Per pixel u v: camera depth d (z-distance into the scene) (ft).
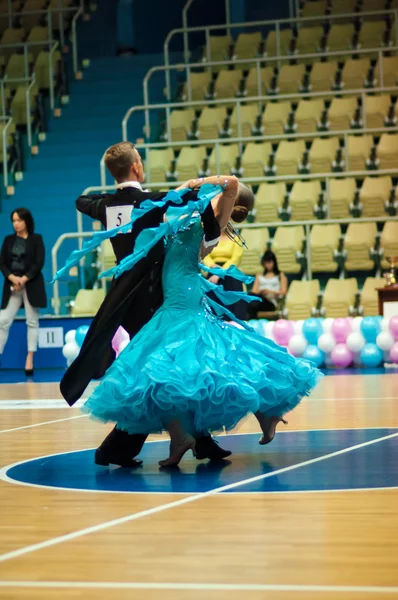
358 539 9.98
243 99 48.52
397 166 46.91
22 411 25.77
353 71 52.54
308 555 9.36
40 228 50.19
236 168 48.67
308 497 12.36
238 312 36.35
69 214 50.52
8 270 41.78
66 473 15.05
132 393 14.82
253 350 15.84
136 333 16.08
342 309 41.86
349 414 22.36
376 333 38.24
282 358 15.97
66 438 19.63
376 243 43.96
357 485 13.12
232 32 67.05
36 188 52.26
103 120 55.67
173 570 8.95
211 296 34.27
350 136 48.62
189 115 52.21
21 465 15.98
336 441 17.75
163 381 14.62
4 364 44.19
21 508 12.19
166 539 10.23
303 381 15.93
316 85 52.90
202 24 70.44
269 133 50.62
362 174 44.73
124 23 70.38
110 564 9.21
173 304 15.65
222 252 35.27
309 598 7.95
